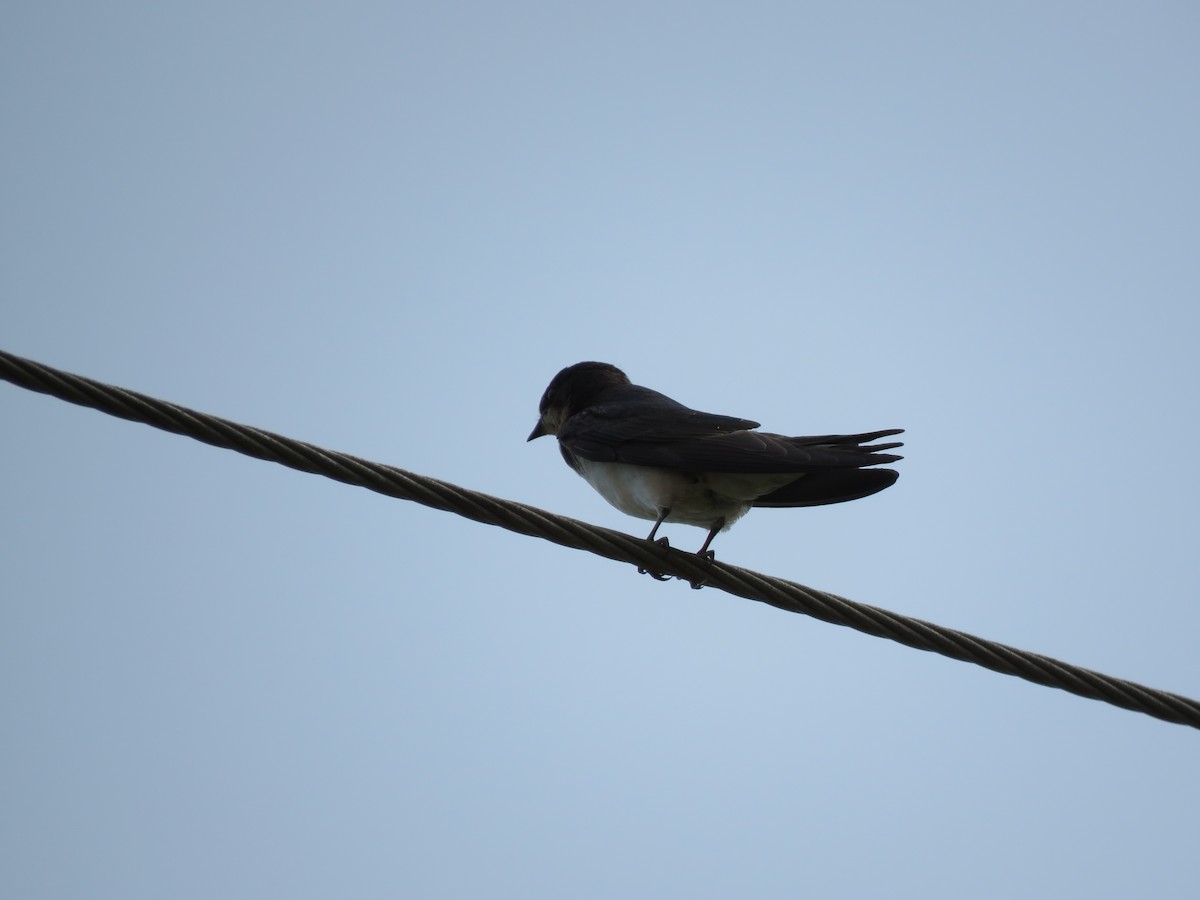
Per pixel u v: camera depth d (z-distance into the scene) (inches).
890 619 415.5
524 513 414.0
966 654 412.2
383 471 391.2
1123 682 408.5
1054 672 407.2
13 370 345.4
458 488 403.5
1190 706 408.2
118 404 357.4
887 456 462.3
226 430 370.3
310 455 380.5
